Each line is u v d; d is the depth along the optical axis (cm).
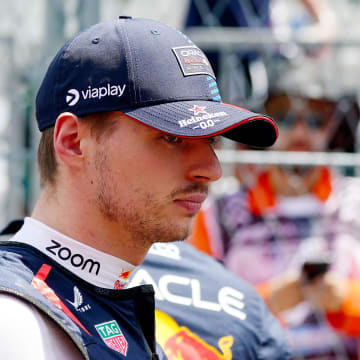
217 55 917
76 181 416
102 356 380
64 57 420
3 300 360
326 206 852
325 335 796
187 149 414
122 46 411
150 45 416
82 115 409
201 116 404
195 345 499
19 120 919
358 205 861
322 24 1019
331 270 822
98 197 411
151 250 543
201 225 842
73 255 414
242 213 845
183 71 418
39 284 387
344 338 798
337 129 894
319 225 845
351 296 801
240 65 891
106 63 408
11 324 353
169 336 494
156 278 525
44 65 815
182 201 414
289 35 856
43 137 433
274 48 870
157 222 412
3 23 935
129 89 404
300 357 784
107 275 424
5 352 347
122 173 405
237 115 412
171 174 408
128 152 404
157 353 465
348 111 892
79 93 410
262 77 909
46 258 405
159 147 407
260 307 550
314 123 878
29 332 356
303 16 1018
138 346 412
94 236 419
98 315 398
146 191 407
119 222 412
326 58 891
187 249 563
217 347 505
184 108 407
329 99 880
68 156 414
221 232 841
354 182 879
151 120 398
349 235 846
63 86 416
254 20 952
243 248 835
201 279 538
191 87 417
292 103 873
